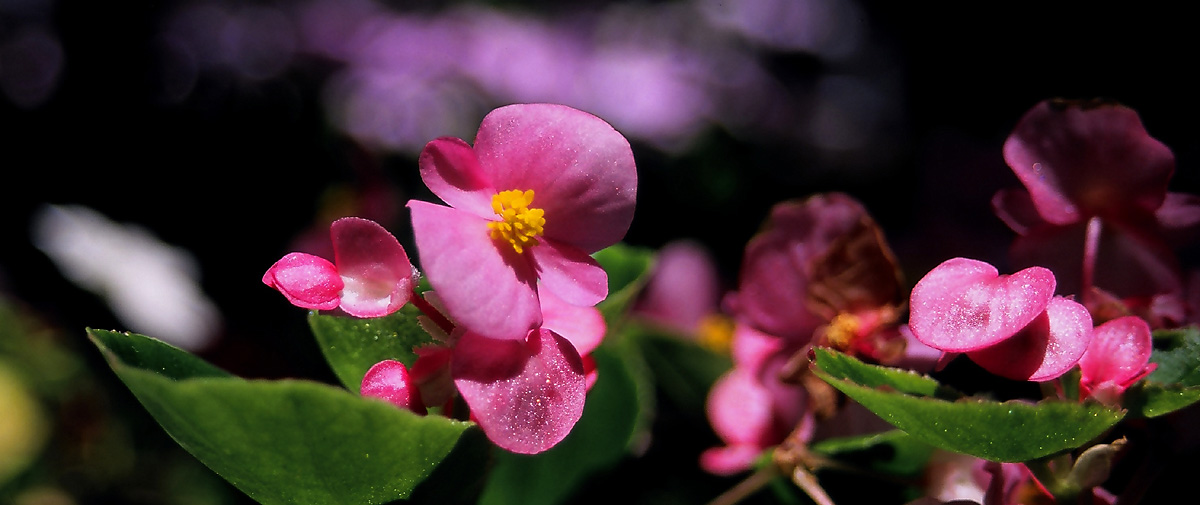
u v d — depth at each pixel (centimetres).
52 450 41
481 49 53
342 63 55
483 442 20
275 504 20
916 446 23
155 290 43
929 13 74
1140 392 20
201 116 59
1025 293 20
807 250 23
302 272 19
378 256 20
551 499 27
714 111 56
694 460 30
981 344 19
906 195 63
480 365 19
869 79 68
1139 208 22
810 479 23
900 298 23
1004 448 20
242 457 19
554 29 56
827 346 23
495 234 19
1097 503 21
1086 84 72
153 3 61
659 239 56
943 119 71
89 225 43
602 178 20
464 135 51
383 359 22
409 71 53
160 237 58
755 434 26
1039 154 22
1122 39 71
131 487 40
